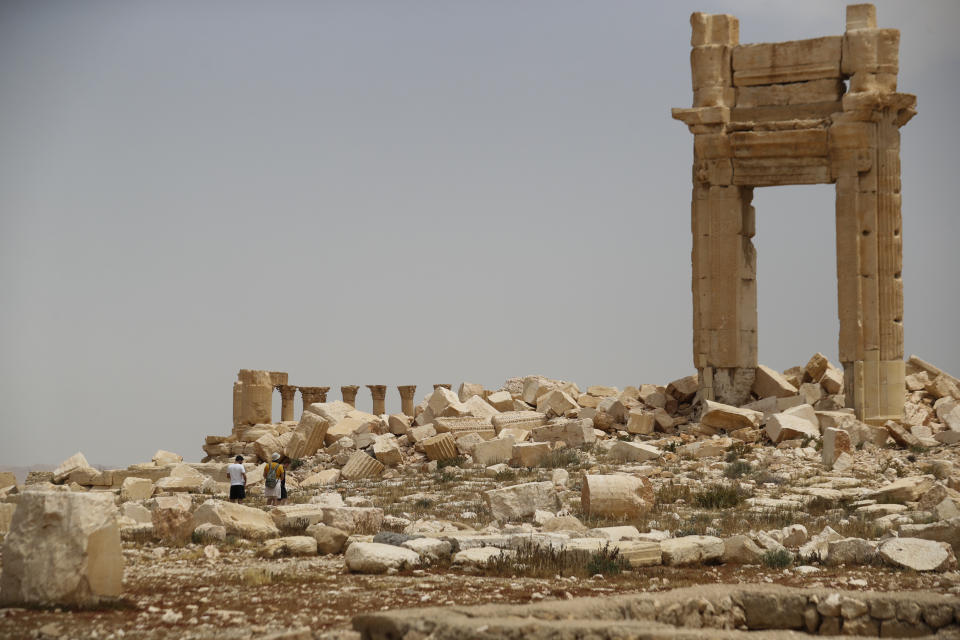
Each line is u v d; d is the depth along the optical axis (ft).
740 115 359.46
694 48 362.12
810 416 323.16
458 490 264.52
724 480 263.49
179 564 157.17
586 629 94.99
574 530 182.19
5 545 118.83
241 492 266.57
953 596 116.78
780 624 112.37
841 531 183.73
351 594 127.34
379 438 342.85
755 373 363.35
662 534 177.78
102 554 120.47
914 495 218.18
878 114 338.95
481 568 151.23
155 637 101.35
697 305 362.74
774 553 157.79
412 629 97.76
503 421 355.97
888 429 314.76
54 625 104.78
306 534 179.32
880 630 110.63
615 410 364.58
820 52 347.97
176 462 348.18
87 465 334.44
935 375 375.66
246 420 410.72
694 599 110.32
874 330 337.11
